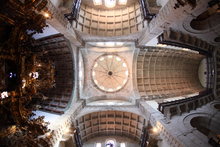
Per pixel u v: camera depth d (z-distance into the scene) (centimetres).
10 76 1255
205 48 1819
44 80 1784
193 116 1752
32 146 1266
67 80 2378
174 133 1478
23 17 1209
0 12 1114
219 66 1902
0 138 1132
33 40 1487
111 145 2491
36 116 2056
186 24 1487
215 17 1505
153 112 1959
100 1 2458
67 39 2080
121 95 2633
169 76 2609
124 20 2442
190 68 2595
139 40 2227
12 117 1242
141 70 2566
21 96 1295
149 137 1880
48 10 1427
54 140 1608
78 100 2430
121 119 2473
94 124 2508
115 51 2642
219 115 1695
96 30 2417
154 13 1927
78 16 2272
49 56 2338
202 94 1981
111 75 2809
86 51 2578
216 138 1368
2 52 1129
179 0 1199
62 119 1895
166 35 1602
